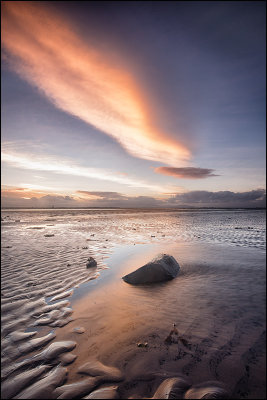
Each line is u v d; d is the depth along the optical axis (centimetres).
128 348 314
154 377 258
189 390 235
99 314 420
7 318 412
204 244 1095
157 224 2438
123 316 408
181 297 479
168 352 299
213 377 251
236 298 450
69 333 361
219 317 381
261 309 393
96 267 743
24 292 535
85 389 247
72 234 1603
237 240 1221
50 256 902
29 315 423
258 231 1677
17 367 288
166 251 944
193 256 836
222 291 494
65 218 3597
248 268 649
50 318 411
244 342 307
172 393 232
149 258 841
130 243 1195
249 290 487
